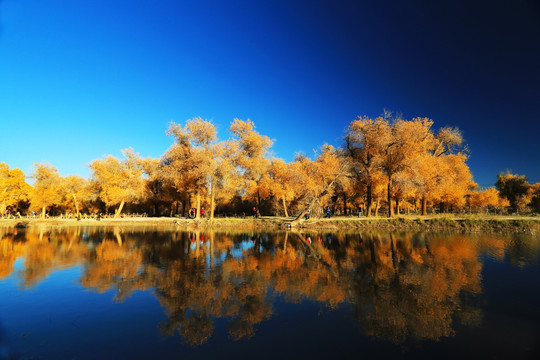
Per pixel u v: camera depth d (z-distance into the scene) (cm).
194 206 5825
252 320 800
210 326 761
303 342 666
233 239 2594
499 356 593
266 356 600
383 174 3859
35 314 835
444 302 920
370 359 584
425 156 3816
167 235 2939
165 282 1176
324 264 1511
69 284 1141
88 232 3269
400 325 757
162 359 588
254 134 4856
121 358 593
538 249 1830
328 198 4059
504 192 5412
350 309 877
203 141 4294
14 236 2850
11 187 5628
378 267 1420
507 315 807
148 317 819
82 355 603
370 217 3719
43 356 595
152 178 5925
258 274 1309
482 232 2756
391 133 3728
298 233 3089
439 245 2034
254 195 5288
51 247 2108
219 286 1123
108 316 825
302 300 961
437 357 591
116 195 5072
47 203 5244
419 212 5528
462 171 4294
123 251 1934
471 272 1283
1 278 1229
